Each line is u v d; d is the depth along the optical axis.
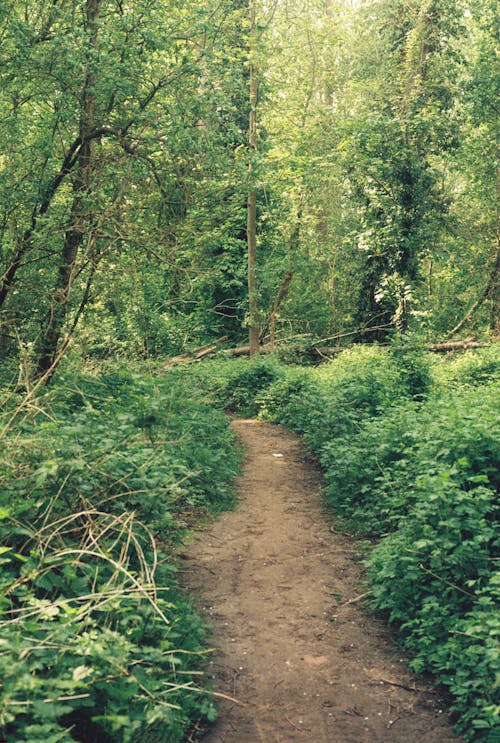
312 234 26.02
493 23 25.53
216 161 12.05
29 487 5.18
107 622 4.34
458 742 4.19
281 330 27.73
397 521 7.40
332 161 22.06
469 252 27.84
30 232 10.86
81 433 6.03
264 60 20.23
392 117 22.78
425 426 8.74
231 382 17.09
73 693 3.58
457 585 5.61
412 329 22.70
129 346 16.05
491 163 26.56
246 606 6.02
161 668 4.55
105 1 11.73
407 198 22.39
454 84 23.81
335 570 6.84
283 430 13.87
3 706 3.09
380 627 5.68
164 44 11.12
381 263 24.81
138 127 11.80
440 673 4.90
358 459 8.94
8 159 11.18
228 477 10.03
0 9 10.06
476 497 6.00
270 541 7.61
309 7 22.34
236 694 4.70
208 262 13.23
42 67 10.48
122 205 11.30
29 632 3.92
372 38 28.53
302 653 5.25
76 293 11.31
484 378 16.09
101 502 5.26
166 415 6.78
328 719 4.45
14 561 4.78
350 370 15.28
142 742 3.78
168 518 5.66
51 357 10.81
